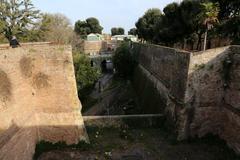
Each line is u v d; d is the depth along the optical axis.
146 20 57.44
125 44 56.94
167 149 19.12
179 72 21.00
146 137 21.25
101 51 86.19
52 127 19.05
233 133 18.53
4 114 13.84
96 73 39.66
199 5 30.44
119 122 22.83
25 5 37.62
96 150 18.97
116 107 37.47
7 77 14.50
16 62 15.84
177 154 18.36
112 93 44.75
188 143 20.06
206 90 19.84
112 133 22.06
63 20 64.81
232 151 18.42
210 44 35.84
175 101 21.53
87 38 94.25
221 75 19.69
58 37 55.75
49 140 19.19
